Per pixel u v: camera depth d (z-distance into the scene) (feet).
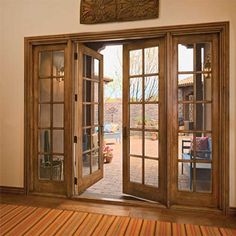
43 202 11.16
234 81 9.82
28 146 12.07
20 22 12.07
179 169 10.61
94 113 13.67
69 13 11.49
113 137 32.48
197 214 9.96
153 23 10.53
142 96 11.44
